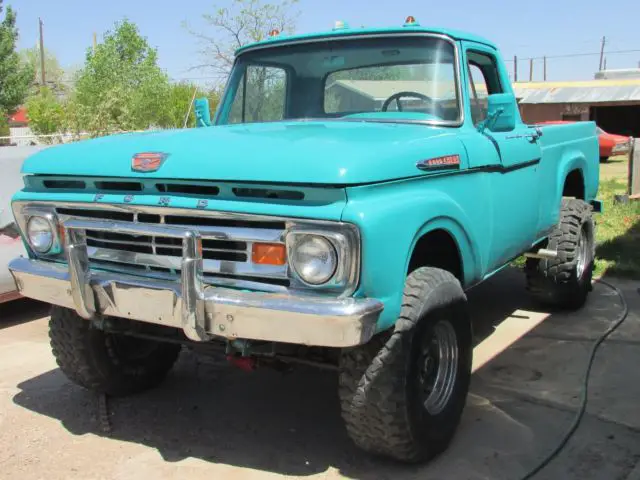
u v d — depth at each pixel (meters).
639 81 34.22
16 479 3.37
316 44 4.43
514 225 4.43
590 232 5.89
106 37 31.67
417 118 4.01
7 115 33.94
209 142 3.28
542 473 3.31
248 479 3.33
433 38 4.11
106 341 4.13
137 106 24.03
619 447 3.53
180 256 3.14
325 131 3.58
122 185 3.35
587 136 6.11
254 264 2.98
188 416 4.09
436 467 3.38
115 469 3.46
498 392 4.25
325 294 2.87
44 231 3.60
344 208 2.79
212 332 2.99
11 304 6.67
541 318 5.72
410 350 3.13
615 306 5.99
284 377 4.68
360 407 3.13
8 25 32.88
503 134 4.29
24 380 4.66
